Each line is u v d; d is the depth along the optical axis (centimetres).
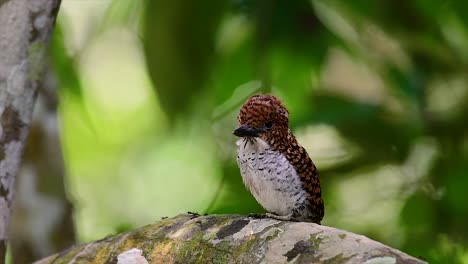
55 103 1239
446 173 1211
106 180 1638
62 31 1368
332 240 565
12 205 757
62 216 1235
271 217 670
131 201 1625
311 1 1254
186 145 1544
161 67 1318
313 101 1265
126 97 1695
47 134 1223
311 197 741
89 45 1505
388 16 1255
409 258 535
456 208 1200
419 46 1272
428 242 1181
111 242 689
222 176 1219
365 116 1180
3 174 747
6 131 749
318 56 1282
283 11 1253
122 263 664
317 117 1185
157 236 666
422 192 1205
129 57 1666
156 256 651
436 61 1272
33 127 1209
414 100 1202
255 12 1255
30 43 759
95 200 1627
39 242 1220
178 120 1364
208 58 1318
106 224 1592
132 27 1382
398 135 1215
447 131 1227
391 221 1212
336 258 550
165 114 1358
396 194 1210
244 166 746
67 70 1395
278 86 1309
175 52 1309
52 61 1238
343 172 1217
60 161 1240
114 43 1614
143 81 1684
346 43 1277
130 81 1692
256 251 593
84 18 1512
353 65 1411
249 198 1139
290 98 1309
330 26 1277
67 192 1249
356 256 544
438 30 1264
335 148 1239
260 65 1279
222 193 1178
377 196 1211
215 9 1280
